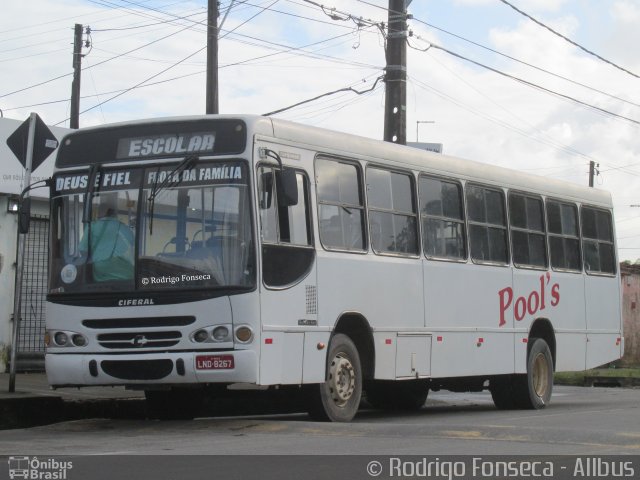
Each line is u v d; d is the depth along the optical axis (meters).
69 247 12.35
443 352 15.01
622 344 19.97
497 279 16.33
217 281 11.57
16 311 14.48
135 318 11.80
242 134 11.83
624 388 26.41
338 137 13.36
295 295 12.18
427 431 11.27
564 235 18.38
